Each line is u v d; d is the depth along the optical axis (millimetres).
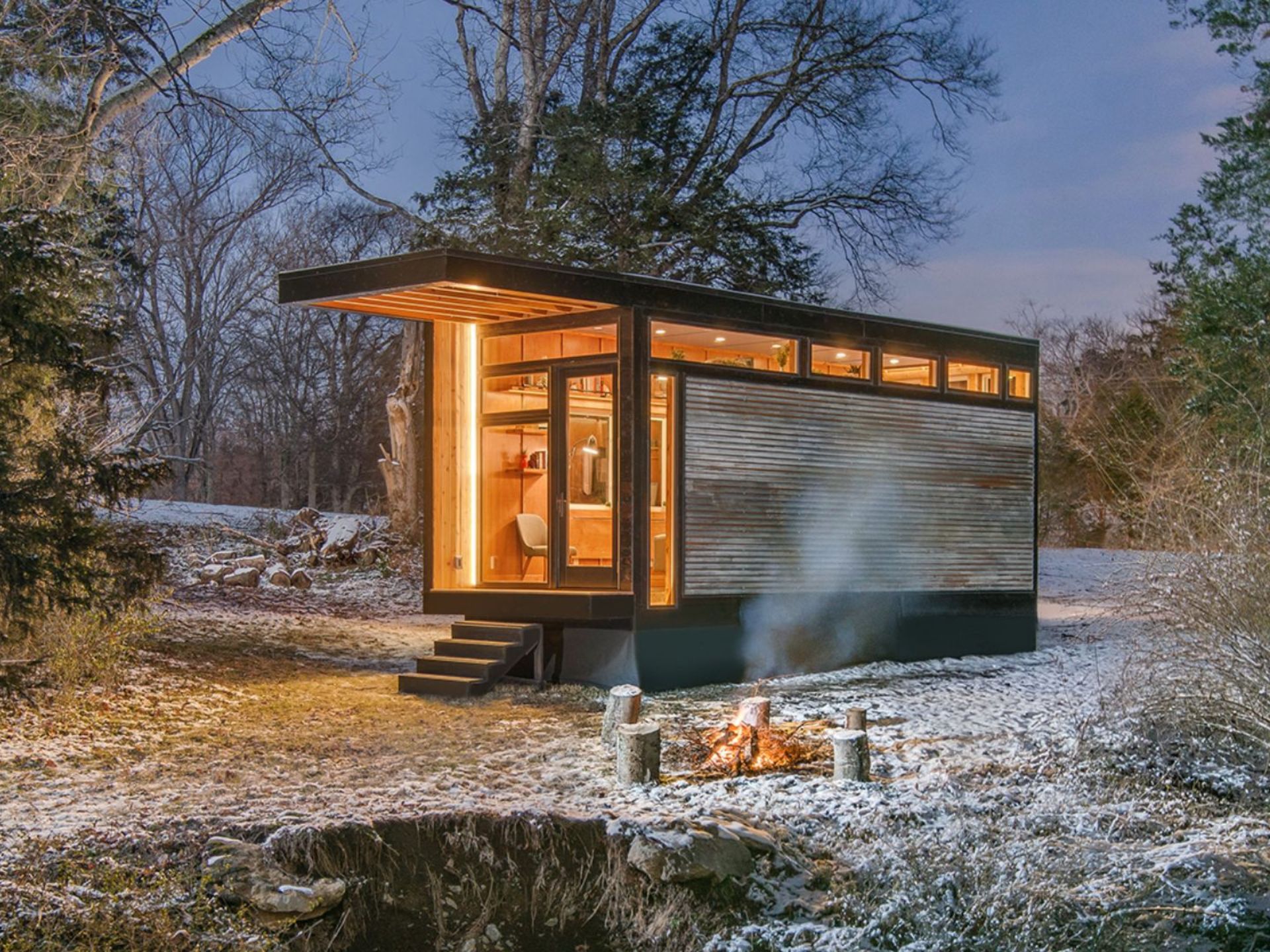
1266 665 10031
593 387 13992
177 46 13820
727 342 14781
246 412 47781
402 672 15031
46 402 11891
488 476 14727
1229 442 11383
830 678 14922
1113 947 7898
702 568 14258
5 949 6449
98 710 11055
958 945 7711
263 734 10711
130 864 7270
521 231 25984
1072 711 12578
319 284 12820
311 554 25422
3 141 15523
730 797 9289
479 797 8812
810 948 7652
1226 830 9508
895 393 16406
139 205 38281
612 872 8094
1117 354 44750
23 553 10766
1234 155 26594
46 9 15539
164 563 11984
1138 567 11039
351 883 7613
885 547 16266
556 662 14242
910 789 9711
